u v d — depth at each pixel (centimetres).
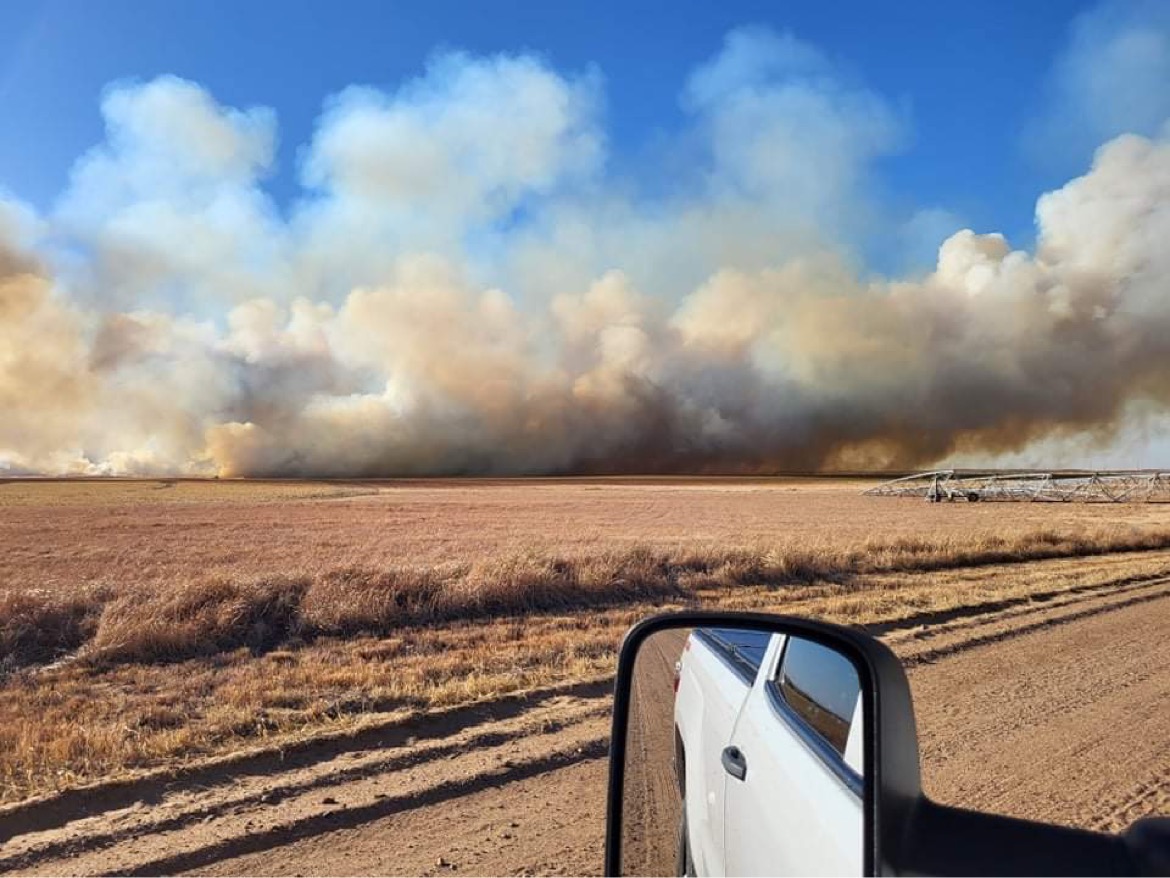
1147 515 5169
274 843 486
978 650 1030
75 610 1154
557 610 1345
